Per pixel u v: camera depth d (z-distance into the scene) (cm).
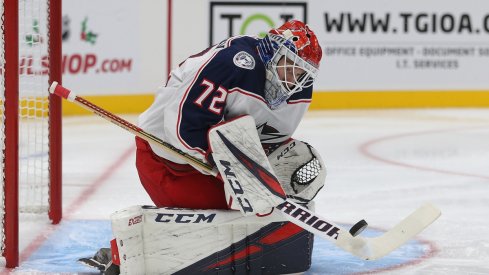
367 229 1073
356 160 1703
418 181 1459
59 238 990
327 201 1266
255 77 739
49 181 1070
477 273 838
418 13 2700
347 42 2655
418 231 773
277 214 770
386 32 2684
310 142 1962
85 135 2045
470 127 2300
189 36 2533
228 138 730
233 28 2562
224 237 767
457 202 1266
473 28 2742
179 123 732
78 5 2341
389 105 2712
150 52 2491
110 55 2420
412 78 2719
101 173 1516
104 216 1133
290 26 742
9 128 827
